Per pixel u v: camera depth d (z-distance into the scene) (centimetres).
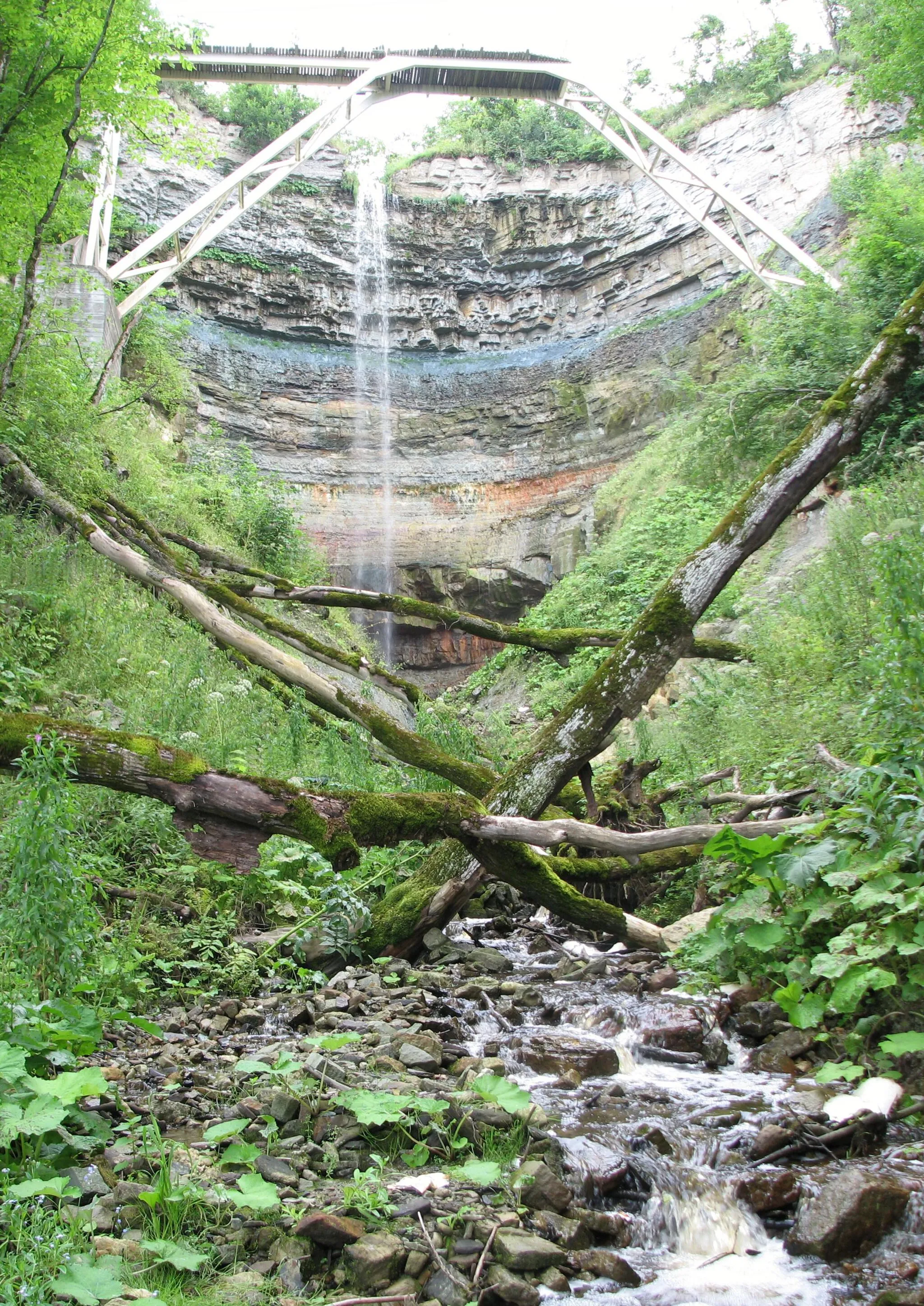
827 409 652
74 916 374
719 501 1730
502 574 2948
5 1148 271
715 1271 287
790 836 469
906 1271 283
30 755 428
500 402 3173
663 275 3091
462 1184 307
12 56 970
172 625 1030
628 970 571
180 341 2819
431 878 600
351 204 3250
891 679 541
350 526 3047
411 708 896
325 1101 352
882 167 1836
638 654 634
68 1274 224
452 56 2308
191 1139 324
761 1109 378
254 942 540
